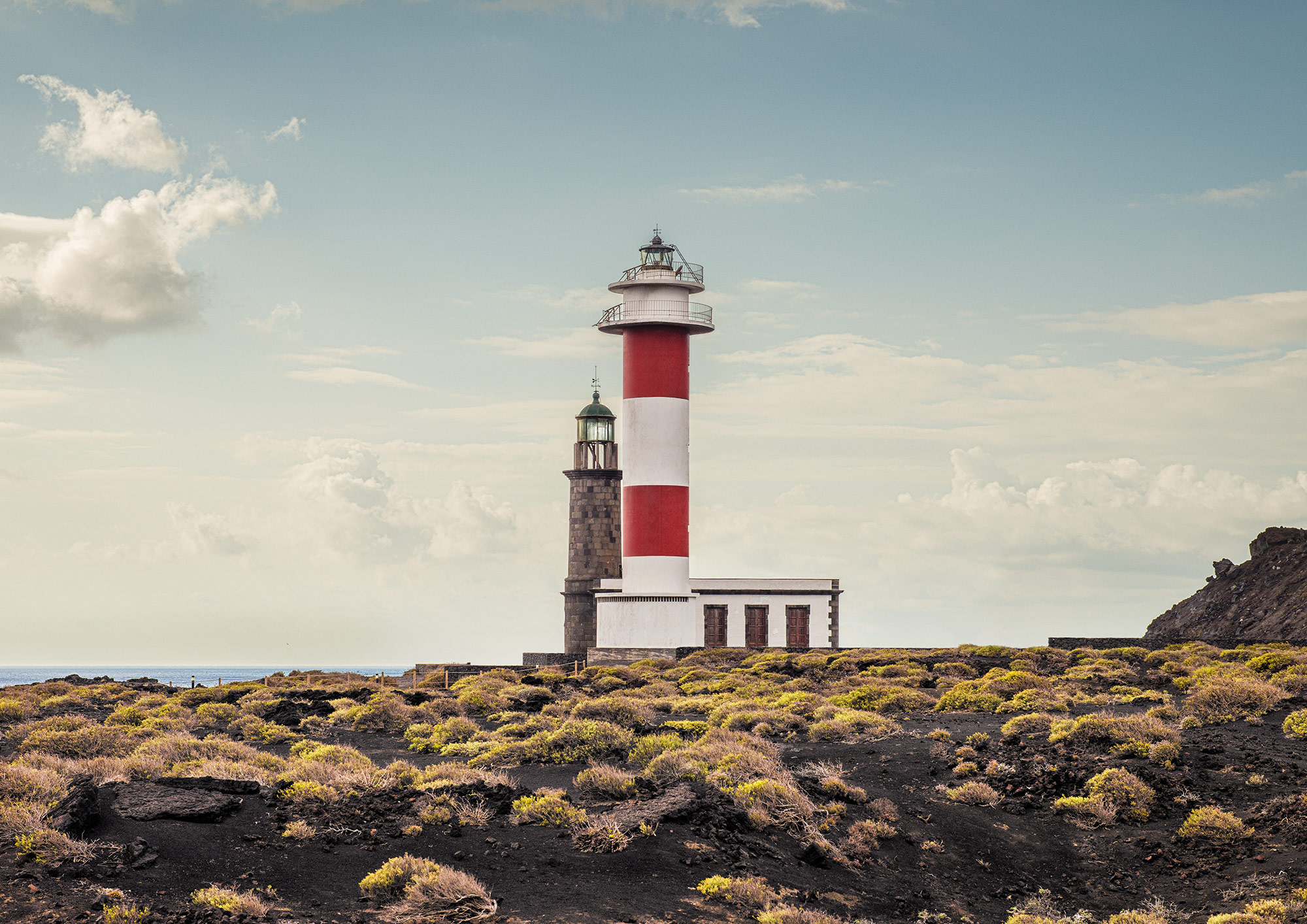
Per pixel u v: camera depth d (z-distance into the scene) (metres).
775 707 42.41
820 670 57.62
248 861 20.11
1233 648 64.56
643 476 74.94
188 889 18.47
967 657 62.22
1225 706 36.00
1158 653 60.25
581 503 87.31
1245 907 21.30
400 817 23.28
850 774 30.47
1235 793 27.33
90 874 18.36
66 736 31.34
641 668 66.25
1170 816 26.39
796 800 25.42
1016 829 26.31
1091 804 26.83
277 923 17.39
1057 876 24.06
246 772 25.89
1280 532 118.00
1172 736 31.80
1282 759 29.34
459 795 24.72
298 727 40.66
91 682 63.00
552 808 23.72
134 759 26.97
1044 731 34.41
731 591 77.12
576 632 86.06
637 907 19.53
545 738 32.91
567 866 21.23
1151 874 23.70
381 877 19.38
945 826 26.05
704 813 23.91
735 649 72.12
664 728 37.38
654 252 77.50
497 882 20.28
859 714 38.06
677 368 75.75
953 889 23.02
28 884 17.62
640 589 74.38
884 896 22.11
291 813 22.84
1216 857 23.98
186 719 41.34
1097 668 52.28
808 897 20.98
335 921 17.91
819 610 78.06
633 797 25.56
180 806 22.02
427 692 50.56
